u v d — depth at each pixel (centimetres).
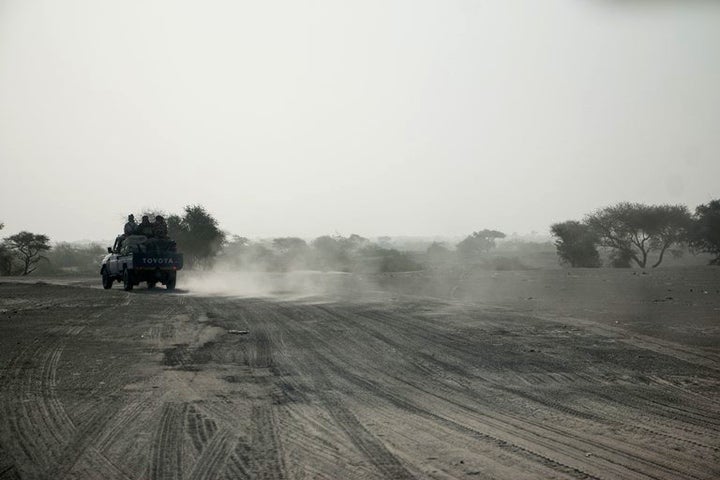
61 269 7775
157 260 3052
